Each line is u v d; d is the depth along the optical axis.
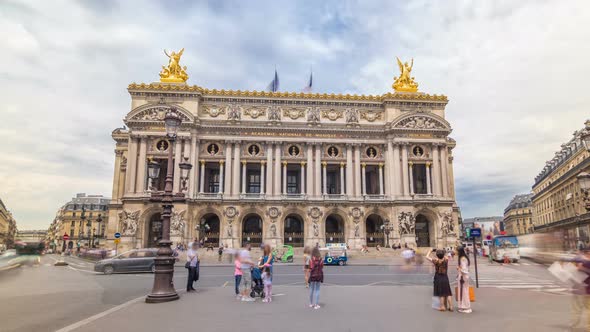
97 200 156.38
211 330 14.26
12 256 46.19
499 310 17.95
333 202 77.38
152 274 39.44
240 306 19.31
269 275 21.12
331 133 80.69
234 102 80.06
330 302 20.44
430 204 78.88
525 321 15.55
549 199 103.25
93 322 15.65
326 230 85.94
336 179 87.25
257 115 79.94
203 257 65.19
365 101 82.75
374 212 79.00
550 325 14.85
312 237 75.69
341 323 15.34
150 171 23.33
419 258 40.84
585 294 13.80
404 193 79.00
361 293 23.80
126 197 72.38
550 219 103.12
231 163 77.75
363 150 81.88
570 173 83.75
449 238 77.88
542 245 15.38
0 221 157.75
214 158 77.81
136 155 74.56
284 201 76.31
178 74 80.25
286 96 80.75
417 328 14.44
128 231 71.25
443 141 81.75
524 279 32.38
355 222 77.44
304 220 77.00
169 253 21.39
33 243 51.59
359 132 81.12
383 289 25.78
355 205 78.00
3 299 23.00
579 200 80.38
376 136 82.00
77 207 153.75
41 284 30.47
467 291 17.62
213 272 41.00
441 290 17.80
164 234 21.67
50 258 86.00
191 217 73.94
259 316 16.78
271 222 75.62
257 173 86.62
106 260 40.47
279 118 79.88
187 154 74.75
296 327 14.68
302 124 79.88
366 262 57.12
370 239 82.88
